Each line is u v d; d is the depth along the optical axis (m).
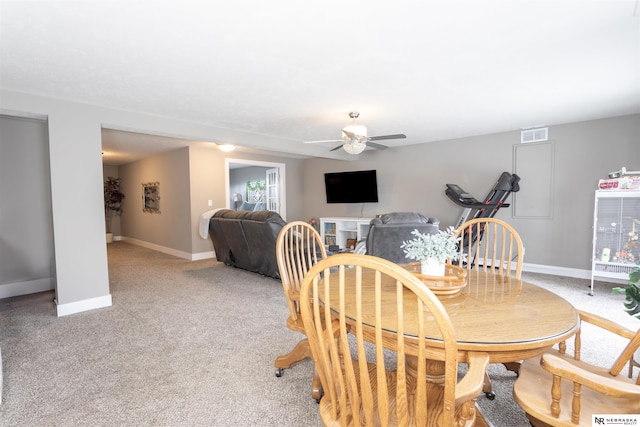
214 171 6.39
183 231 6.28
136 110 3.60
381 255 3.59
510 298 1.43
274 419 1.64
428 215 5.96
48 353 2.37
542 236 4.77
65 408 1.74
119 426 1.60
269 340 2.57
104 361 2.24
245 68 2.50
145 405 1.76
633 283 1.21
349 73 2.63
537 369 1.32
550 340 1.03
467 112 3.88
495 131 5.02
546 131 4.66
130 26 1.88
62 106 3.13
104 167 8.44
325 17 1.81
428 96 3.25
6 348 2.45
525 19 1.86
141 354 2.34
